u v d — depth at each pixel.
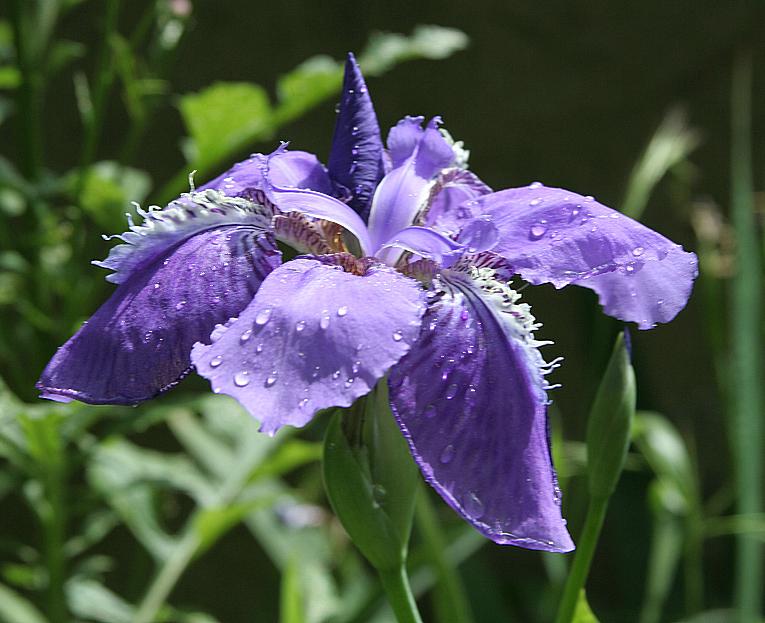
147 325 0.47
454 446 0.45
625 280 0.49
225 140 0.62
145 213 0.48
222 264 0.47
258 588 0.96
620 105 0.96
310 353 0.44
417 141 0.50
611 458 0.50
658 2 0.96
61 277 0.62
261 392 0.44
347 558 0.80
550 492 0.45
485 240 0.46
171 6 0.62
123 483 0.62
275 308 0.44
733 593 0.93
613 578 0.96
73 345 0.47
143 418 0.60
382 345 0.44
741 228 0.65
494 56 0.94
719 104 0.97
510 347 0.46
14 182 0.61
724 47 0.96
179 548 0.62
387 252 0.48
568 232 0.47
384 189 0.49
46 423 0.56
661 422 0.69
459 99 0.95
